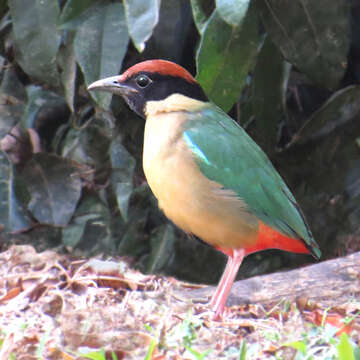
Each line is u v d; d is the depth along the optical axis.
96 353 7.17
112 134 13.45
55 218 13.28
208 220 9.45
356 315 8.85
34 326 8.35
